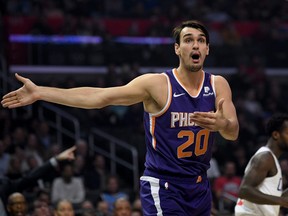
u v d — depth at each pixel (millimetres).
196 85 7762
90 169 20625
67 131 24906
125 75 26578
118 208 14242
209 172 21234
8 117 23031
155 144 7746
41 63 28484
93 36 29141
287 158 23688
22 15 28984
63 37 28766
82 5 30984
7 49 25297
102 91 7535
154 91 7652
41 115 25000
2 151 19328
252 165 9648
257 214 9891
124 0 32750
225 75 29641
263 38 31594
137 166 23625
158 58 29062
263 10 33375
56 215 13570
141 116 25828
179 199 7699
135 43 29359
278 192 9758
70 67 28812
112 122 25547
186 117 7656
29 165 19031
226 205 19281
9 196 12664
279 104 28062
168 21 30906
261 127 26391
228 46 29812
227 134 7391
